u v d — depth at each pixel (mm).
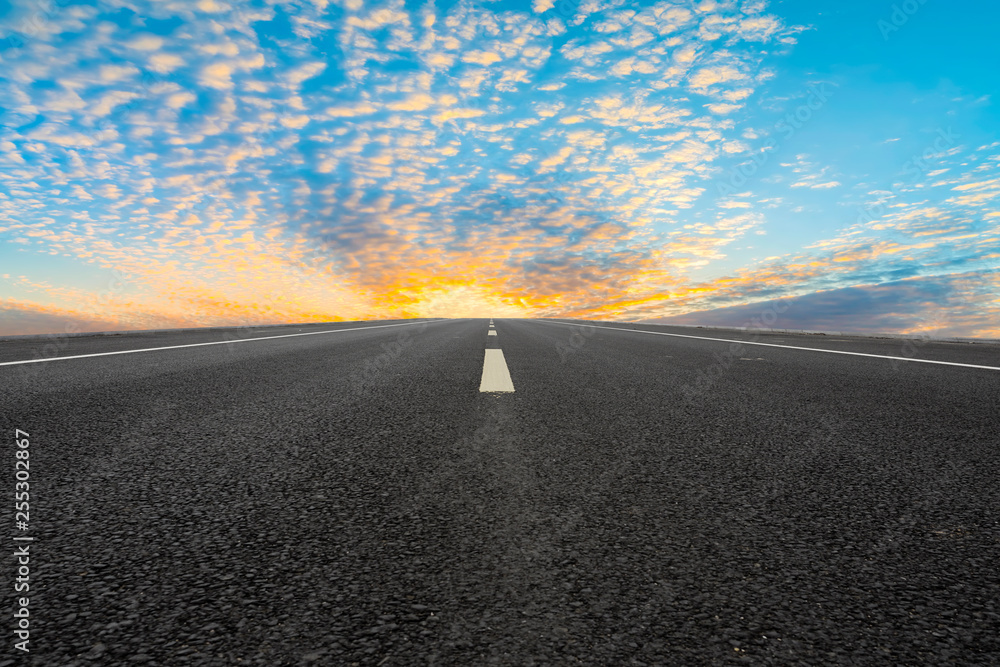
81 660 850
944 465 1903
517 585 1075
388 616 970
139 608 997
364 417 2699
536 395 3354
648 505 1512
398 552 1221
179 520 1404
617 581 1092
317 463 1913
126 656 861
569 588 1065
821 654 871
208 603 1013
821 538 1303
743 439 2264
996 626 949
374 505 1511
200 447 2127
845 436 2318
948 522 1404
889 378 4102
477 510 1474
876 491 1633
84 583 1085
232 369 4637
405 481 1715
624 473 1797
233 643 895
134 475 1777
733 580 1099
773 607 1002
